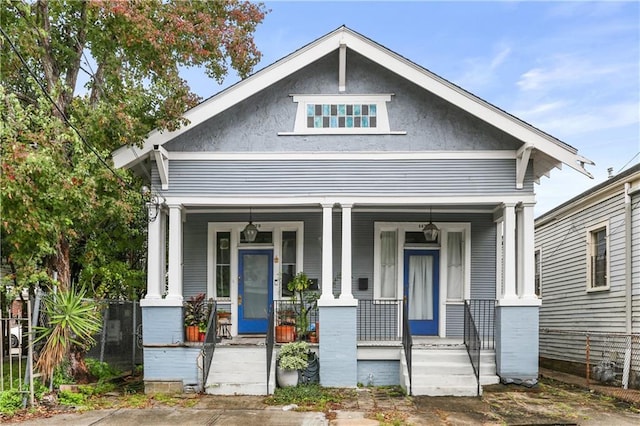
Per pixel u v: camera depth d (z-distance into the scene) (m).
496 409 9.34
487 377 10.99
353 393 10.52
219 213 13.54
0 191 8.81
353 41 11.30
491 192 11.46
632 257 12.55
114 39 11.93
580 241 15.41
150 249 11.38
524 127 11.02
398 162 11.59
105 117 11.10
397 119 11.67
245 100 11.68
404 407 9.44
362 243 13.41
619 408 9.60
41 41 11.30
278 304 12.88
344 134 11.62
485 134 11.57
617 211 13.26
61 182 9.73
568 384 12.47
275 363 11.00
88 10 10.99
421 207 13.05
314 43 11.27
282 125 11.68
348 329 11.17
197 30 12.93
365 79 11.75
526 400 10.01
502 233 13.47
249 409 9.35
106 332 12.58
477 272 13.40
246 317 13.54
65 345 9.67
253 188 11.56
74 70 12.19
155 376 10.89
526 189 11.45
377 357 11.27
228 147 11.63
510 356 11.08
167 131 11.20
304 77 11.75
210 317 11.11
